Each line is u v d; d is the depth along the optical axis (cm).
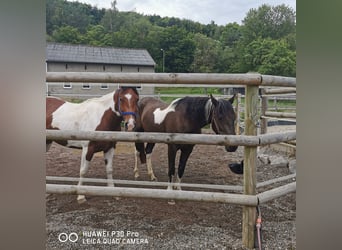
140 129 348
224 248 197
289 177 298
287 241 206
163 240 207
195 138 191
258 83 185
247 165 194
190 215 250
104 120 287
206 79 189
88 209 262
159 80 193
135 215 249
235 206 271
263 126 456
